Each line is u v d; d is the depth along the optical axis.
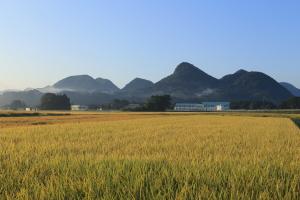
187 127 35.59
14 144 16.73
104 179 7.24
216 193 6.36
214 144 18.58
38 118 72.12
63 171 8.41
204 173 7.71
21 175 8.12
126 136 23.84
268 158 11.81
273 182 6.91
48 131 28.30
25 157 11.15
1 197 6.48
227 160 10.02
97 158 10.45
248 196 6.04
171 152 14.86
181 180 7.08
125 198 6.11
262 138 23.11
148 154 14.09
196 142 19.59
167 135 24.92
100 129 31.17
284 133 28.05
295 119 76.44
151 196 6.18
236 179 7.06
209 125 40.09
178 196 6.02
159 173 7.75
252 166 8.57
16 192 6.74
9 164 9.59
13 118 72.06
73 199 6.29
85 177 7.54
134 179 7.22
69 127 34.28
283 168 8.31
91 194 6.30
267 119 63.53
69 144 17.70
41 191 6.47
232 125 40.50
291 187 6.50
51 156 12.00
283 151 15.38
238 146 18.03
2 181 7.57
